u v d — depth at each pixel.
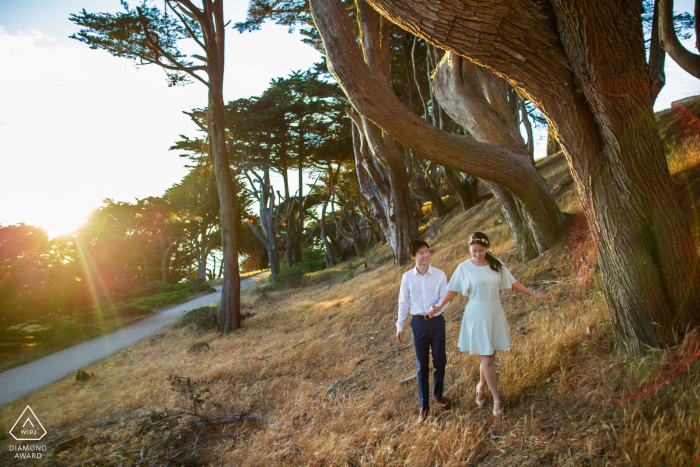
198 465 3.43
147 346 10.21
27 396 6.66
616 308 3.24
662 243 2.98
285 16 14.50
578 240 6.21
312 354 6.64
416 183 21.06
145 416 4.62
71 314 14.57
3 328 11.64
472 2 2.56
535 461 2.47
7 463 3.97
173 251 41.97
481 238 3.19
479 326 3.18
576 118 3.02
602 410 2.70
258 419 4.28
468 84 7.33
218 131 12.05
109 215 29.55
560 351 3.65
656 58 8.03
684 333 2.93
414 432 3.25
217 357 7.66
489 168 5.47
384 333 6.90
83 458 3.76
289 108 23.14
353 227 32.84
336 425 3.72
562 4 2.61
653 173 2.95
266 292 19.23
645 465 2.12
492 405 3.34
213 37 12.20
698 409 2.27
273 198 27.80
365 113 4.33
